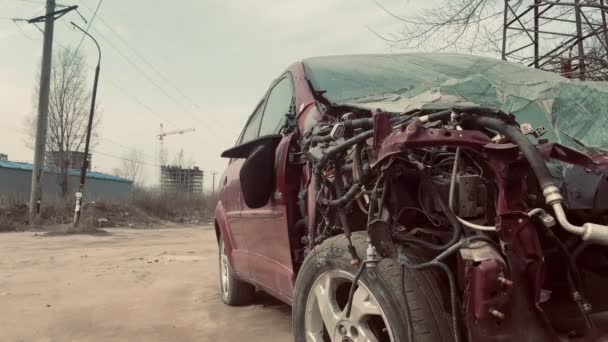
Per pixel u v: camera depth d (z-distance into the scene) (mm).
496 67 3881
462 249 2000
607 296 2428
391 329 2188
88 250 11562
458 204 2137
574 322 2186
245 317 4664
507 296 1901
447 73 3748
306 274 2748
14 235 17828
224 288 5250
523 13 8836
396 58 4207
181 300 5520
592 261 2367
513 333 1921
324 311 2617
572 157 2197
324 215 2770
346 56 4227
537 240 1954
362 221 2730
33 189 21109
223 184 5043
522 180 2014
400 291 2164
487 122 2178
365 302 2348
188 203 36312
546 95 3148
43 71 21328
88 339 4145
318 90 3357
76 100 33094
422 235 2328
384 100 3162
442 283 2242
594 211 2266
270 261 3613
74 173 35562
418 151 2352
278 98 4195
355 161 2465
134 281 6805
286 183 3227
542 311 1960
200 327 4418
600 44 9234
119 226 25062
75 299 5652
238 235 4391
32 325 4566
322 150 2736
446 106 2613
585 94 3145
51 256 10109
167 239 15984
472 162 2199
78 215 20688
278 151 3363
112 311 5070
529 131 2330
